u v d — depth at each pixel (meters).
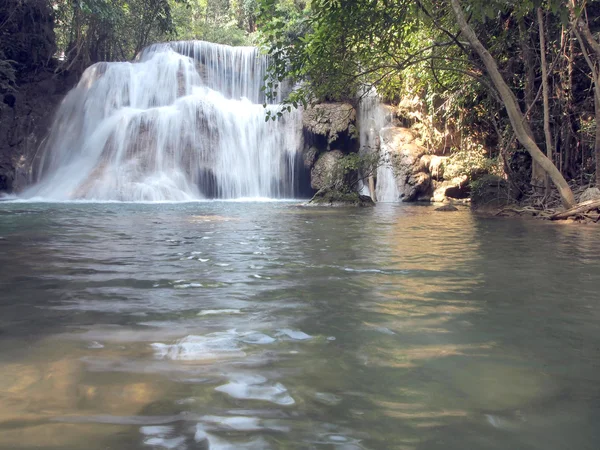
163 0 32.16
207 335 2.35
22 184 24.81
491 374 1.89
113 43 34.41
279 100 28.25
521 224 9.55
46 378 1.81
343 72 12.52
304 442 1.37
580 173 15.62
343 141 25.17
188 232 7.50
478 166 20.84
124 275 3.94
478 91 17.47
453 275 4.05
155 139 23.11
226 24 45.31
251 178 24.83
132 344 2.21
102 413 1.54
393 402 1.64
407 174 22.02
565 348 2.22
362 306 2.97
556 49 15.08
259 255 5.11
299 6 29.08
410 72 17.28
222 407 1.59
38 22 28.83
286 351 2.14
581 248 5.89
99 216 11.03
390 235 7.31
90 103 25.77
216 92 27.50
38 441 1.37
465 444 1.37
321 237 6.94
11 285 3.52
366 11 11.16
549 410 1.59
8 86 25.36
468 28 10.18
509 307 2.97
